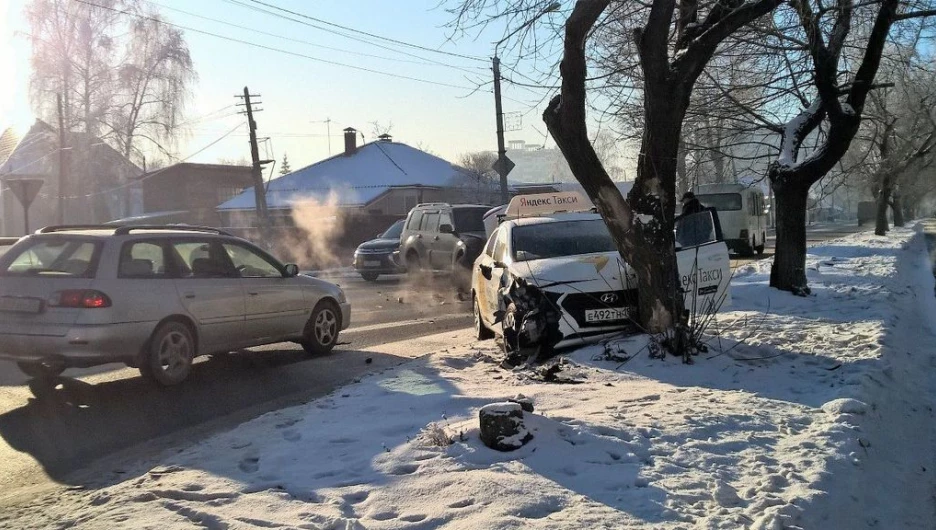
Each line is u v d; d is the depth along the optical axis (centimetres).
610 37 1020
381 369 916
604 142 1237
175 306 806
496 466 479
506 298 881
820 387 708
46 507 471
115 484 508
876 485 532
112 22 4325
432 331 1266
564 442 521
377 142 5244
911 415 724
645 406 625
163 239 829
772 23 1136
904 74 1495
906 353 936
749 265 2091
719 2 824
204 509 425
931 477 582
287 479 472
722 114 1373
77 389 810
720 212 3216
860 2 1170
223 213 5044
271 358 993
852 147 2453
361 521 407
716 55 1196
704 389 696
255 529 397
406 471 477
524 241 991
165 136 4525
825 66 1157
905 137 2827
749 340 884
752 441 551
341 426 582
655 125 788
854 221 11388
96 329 732
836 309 1150
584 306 854
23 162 4975
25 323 737
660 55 767
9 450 605
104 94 4347
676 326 792
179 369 816
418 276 2008
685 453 514
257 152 3503
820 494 458
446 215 1897
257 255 950
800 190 1306
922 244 3903
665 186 800
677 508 426
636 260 812
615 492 447
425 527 399
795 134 1330
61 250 777
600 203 805
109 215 4647
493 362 865
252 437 568
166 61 4519
